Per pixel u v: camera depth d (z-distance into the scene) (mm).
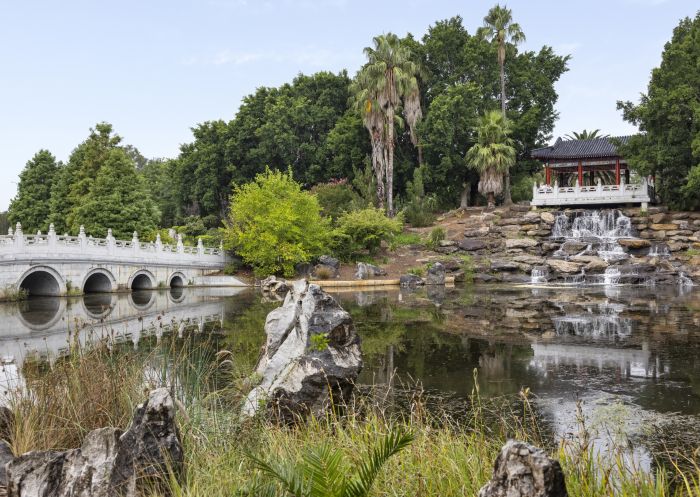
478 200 64062
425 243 48094
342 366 8750
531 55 63000
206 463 5633
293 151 64250
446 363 13617
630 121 41531
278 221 42281
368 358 14297
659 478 5922
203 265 45531
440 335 17625
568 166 52125
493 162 51750
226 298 32812
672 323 19000
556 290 32844
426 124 57250
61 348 15602
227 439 6434
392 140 52469
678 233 40719
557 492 3289
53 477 4695
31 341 17203
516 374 12406
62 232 56500
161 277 41469
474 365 13375
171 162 74750
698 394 10570
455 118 56812
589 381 11688
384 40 51375
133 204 51469
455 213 55281
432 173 59312
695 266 36500
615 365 13086
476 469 5371
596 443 8055
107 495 4527
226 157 64812
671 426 8766
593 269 38281
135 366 8016
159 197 80000
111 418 6398
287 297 10227
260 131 61938
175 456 4859
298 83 70562
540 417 9312
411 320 21125
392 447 3838
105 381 6969
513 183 61906
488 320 20766
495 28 57281
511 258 42594
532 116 57500
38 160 63312
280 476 3799
